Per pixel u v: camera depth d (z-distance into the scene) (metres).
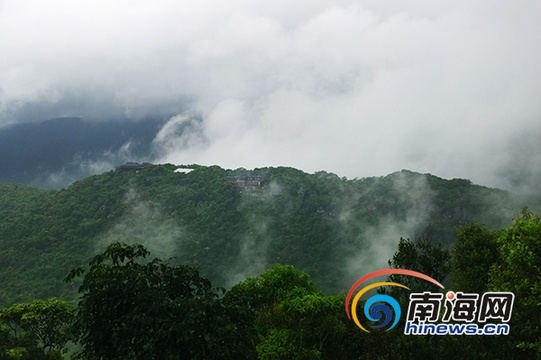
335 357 18.70
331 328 18.72
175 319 10.19
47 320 31.31
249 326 11.30
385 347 17.73
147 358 10.13
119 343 10.43
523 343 15.12
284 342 17.78
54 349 32.06
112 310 10.87
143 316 10.06
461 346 16.67
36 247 136.62
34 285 115.19
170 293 11.46
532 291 14.76
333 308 17.95
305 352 17.28
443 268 21.70
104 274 10.83
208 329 10.21
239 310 11.01
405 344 16.59
